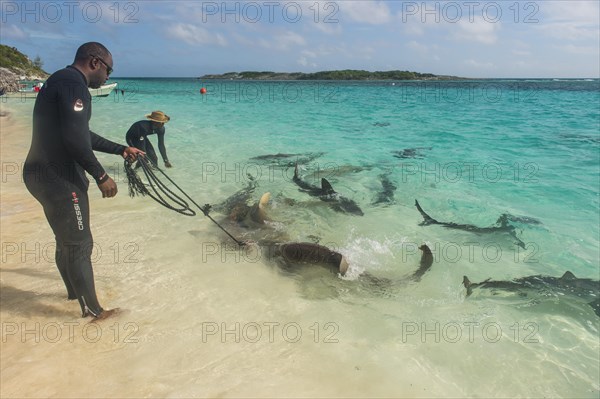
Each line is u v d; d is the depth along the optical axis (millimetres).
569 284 4949
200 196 7875
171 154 11820
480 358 3723
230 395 3100
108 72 3908
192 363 3430
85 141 3521
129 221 6391
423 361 3633
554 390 3398
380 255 5688
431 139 15102
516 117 21297
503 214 7488
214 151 12445
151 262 5137
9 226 6051
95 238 5727
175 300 4348
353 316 4250
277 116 21797
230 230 6137
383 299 4602
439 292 4832
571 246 6250
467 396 3271
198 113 23141
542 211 7688
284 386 3225
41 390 3029
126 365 3357
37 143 3529
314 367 3461
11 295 4258
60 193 3604
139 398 3018
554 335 4137
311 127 17938
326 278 4859
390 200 8125
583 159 11656
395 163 11297
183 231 6086
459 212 7648
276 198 7695
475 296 4746
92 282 3869
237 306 4301
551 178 9727
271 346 3701
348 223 6758
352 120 20344
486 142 14445
